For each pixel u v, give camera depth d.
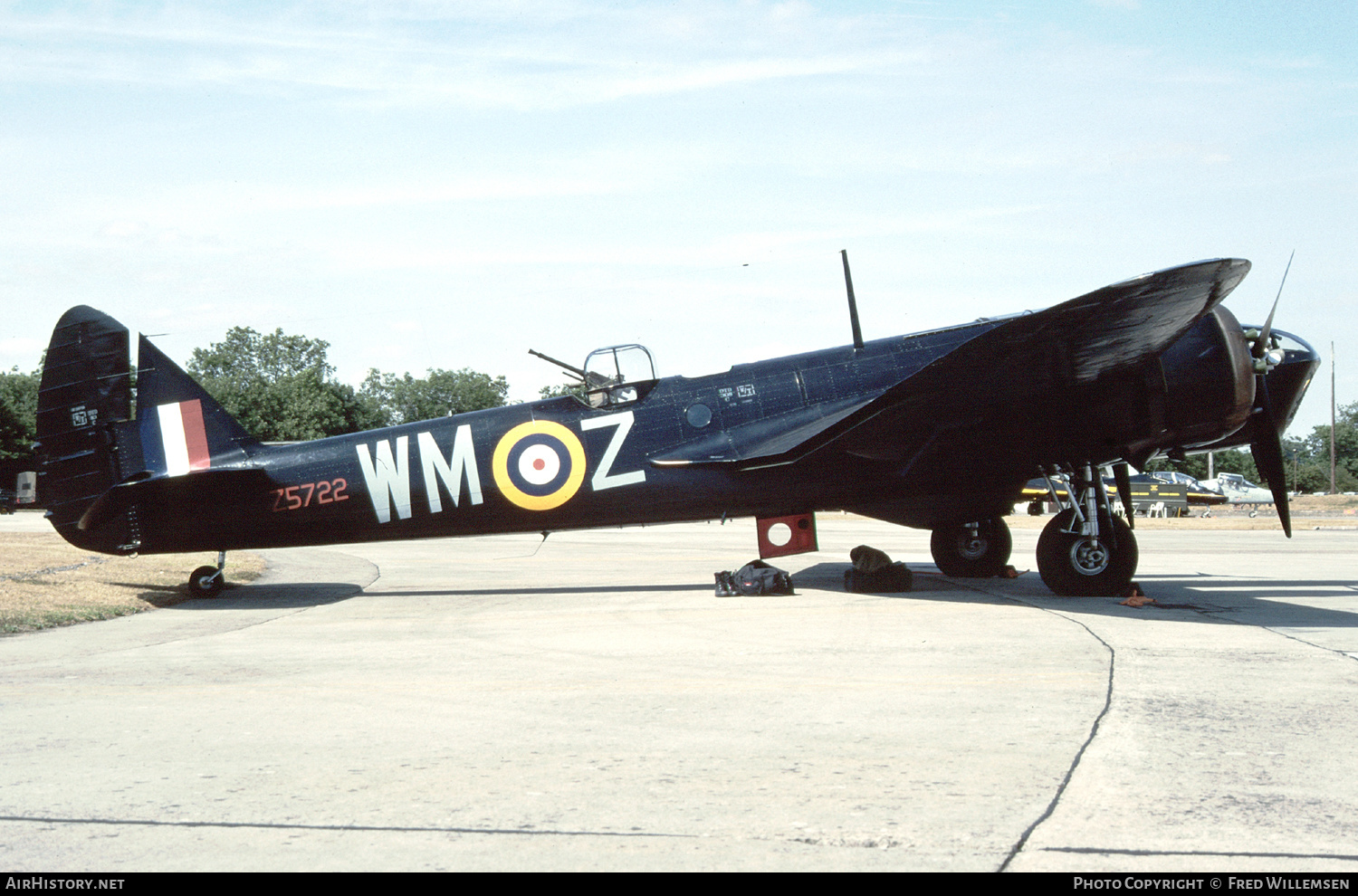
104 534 12.62
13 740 5.45
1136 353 10.73
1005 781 4.53
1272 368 11.74
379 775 4.76
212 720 5.92
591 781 4.61
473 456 12.41
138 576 14.50
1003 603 11.04
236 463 12.60
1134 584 11.63
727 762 4.90
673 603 11.56
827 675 7.06
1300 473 93.25
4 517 47.50
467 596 12.88
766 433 12.28
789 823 4.02
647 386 12.52
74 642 9.16
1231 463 89.94
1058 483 12.31
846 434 11.44
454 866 3.61
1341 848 3.71
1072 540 11.52
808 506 12.33
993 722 5.62
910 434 11.48
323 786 4.59
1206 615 10.00
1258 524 36.09
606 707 6.16
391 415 112.38
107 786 4.61
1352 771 4.65
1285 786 4.44
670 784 4.55
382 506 12.45
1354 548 21.41
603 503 12.38
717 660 7.74
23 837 3.95
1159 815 4.07
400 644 8.81
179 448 12.66
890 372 12.55
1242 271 8.80
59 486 12.56
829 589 12.60
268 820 4.12
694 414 12.41
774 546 12.45
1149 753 4.96
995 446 11.59
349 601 12.46
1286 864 3.57
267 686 6.93
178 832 4.00
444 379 113.62
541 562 18.41
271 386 80.00
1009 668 7.22
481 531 12.66
